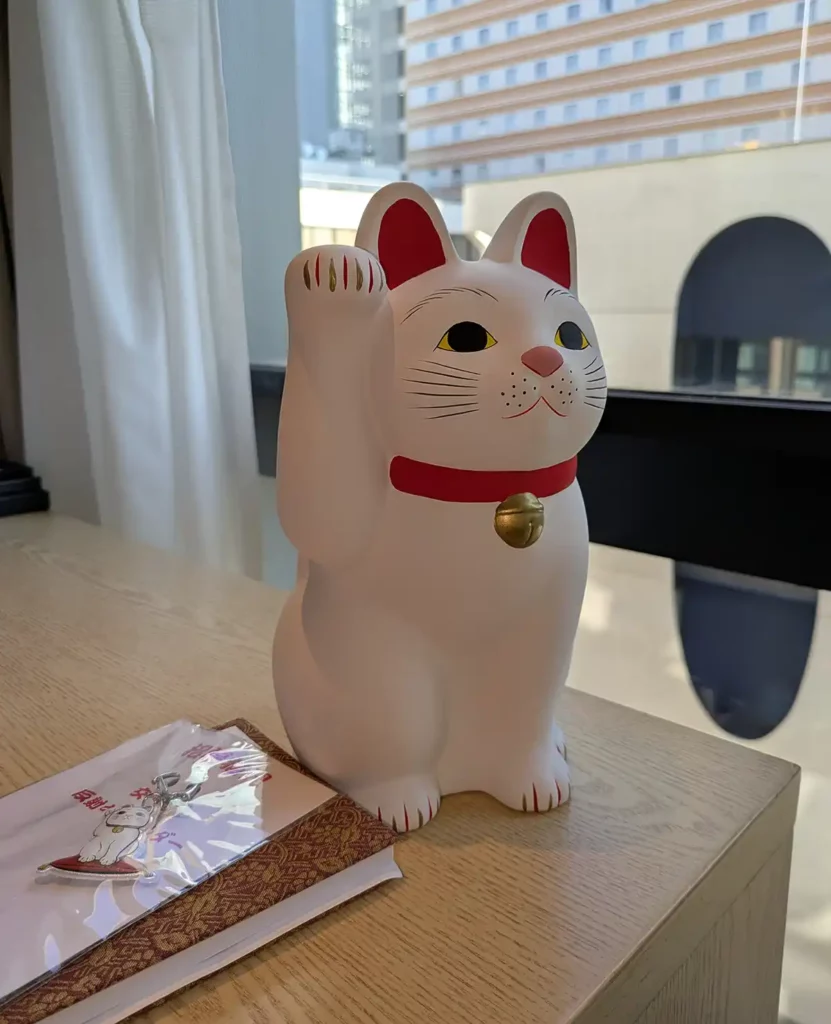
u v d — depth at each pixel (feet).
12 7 4.84
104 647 2.82
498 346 1.55
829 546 2.86
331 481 1.57
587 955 1.45
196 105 3.94
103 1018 1.29
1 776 2.04
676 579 4.09
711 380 3.60
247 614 3.11
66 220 4.49
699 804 1.90
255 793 1.74
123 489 4.59
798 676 3.80
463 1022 1.31
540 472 1.64
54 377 5.27
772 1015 2.12
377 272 1.53
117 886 1.47
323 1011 1.33
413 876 1.65
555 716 2.32
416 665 1.69
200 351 4.14
